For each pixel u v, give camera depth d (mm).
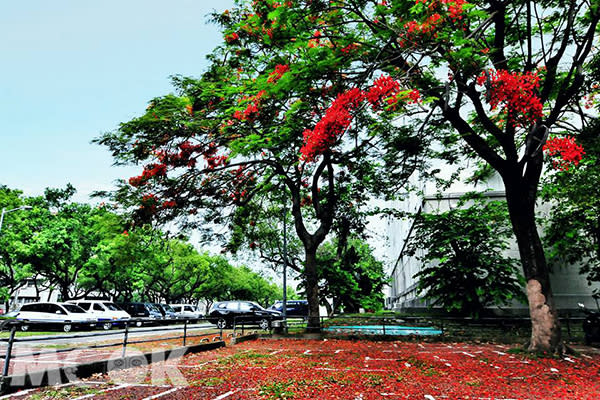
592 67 11242
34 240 25766
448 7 6781
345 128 6492
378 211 19203
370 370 7980
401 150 12203
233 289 62188
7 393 5934
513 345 12602
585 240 18219
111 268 31016
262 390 6227
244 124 11953
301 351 11172
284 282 21844
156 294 53344
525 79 6977
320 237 16266
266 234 24594
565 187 12586
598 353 10492
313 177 17125
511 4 10445
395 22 7988
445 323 19172
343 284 23750
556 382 6832
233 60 12227
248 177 16203
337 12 8156
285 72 8102
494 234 18750
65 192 29578
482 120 10672
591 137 10492
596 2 9422
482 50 7332
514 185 10734
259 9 8055
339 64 7871
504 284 17156
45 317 19875
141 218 13031
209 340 14305
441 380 6980
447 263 18047
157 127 11609
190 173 13484
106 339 15031
